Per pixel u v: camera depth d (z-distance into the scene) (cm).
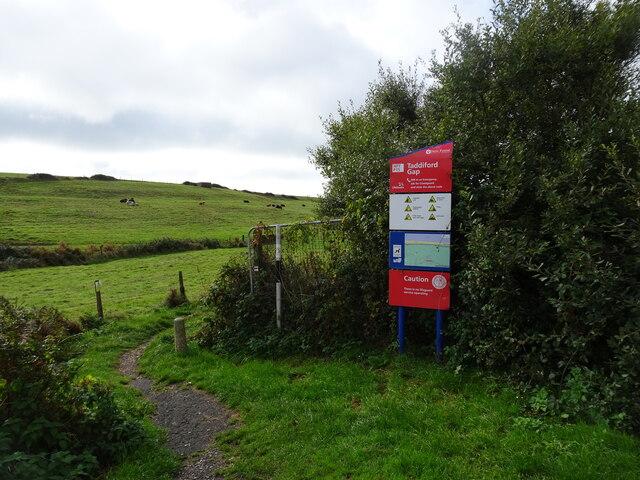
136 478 386
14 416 370
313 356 698
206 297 871
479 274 489
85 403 433
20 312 423
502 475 334
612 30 517
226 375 668
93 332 1109
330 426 453
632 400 380
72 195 7800
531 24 557
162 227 5578
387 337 682
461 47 624
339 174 952
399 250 600
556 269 448
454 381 514
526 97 565
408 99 1396
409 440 400
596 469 323
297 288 784
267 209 8744
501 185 519
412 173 586
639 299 384
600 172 466
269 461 404
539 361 475
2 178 8519
